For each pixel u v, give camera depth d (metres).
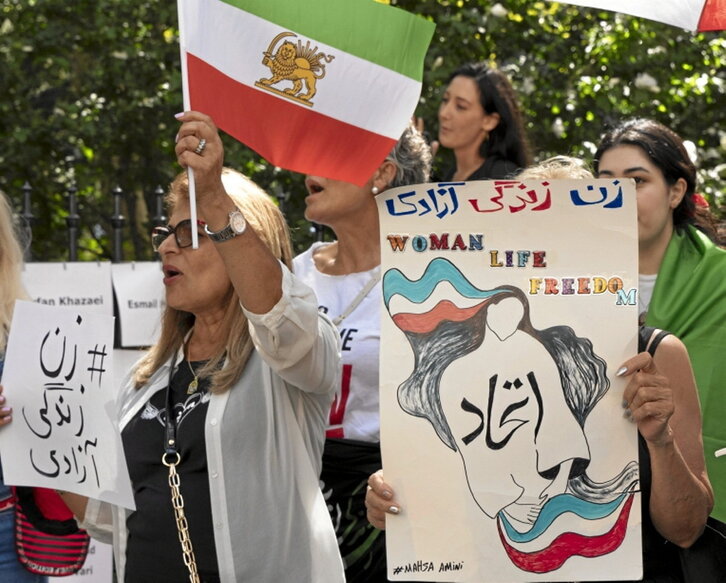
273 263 3.13
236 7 3.27
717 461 3.96
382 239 3.22
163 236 3.49
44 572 3.88
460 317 3.19
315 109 3.35
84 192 10.54
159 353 3.56
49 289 6.30
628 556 3.14
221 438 3.28
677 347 3.34
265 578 3.22
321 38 3.33
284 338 3.15
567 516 3.15
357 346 4.17
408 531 3.17
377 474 3.24
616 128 4.32
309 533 3.26
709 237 4.32
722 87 9.01
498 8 8.82
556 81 9.05
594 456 3.15
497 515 3.15
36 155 10.04
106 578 6.00
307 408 3.41
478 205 3.20
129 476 3.38
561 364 3.17
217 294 3.43
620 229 3.18
